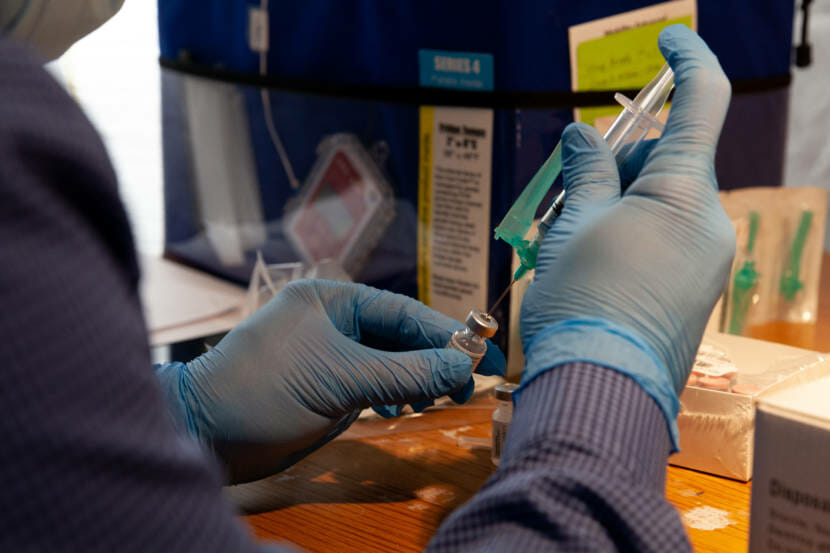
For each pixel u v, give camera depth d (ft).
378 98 3.25
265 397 2.19
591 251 1.73
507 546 1.26
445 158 3.09
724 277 1.77
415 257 3.32
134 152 4.32
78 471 0.88
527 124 2.90
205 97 3.97
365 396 2.21
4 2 1.82
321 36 3.41
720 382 2.38
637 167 2.03
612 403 1.44
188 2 3.94
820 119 6.24
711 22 3.33
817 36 6.14
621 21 3.02
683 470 2.45
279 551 1.12
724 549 2.02
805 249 3.72
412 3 3.01
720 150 3.53
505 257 3.01
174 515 0.95
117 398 0.93
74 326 0.91
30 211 0.89
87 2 1.95
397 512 2.26
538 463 1.37
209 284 4.18
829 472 1.48
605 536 1.28
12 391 0.86
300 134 3.62
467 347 2.25
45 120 0.92
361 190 3.44
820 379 1.73
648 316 1.67
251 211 3.97
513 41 2.81
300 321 2.29
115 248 1.03
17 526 0.87
